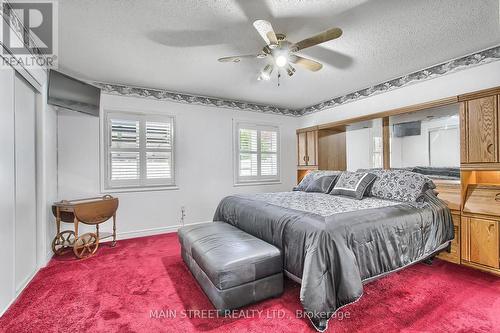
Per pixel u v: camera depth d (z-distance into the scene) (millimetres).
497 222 2414
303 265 1860
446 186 2848
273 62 2805
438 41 2574
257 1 1936
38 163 2729
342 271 1748
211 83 3830
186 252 2613
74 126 3535
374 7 2010
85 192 3598
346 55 2885
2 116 1884
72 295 2133
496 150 2416
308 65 2484
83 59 2932
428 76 3248
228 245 2094
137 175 4008
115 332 1656
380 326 1689
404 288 2199
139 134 4023
